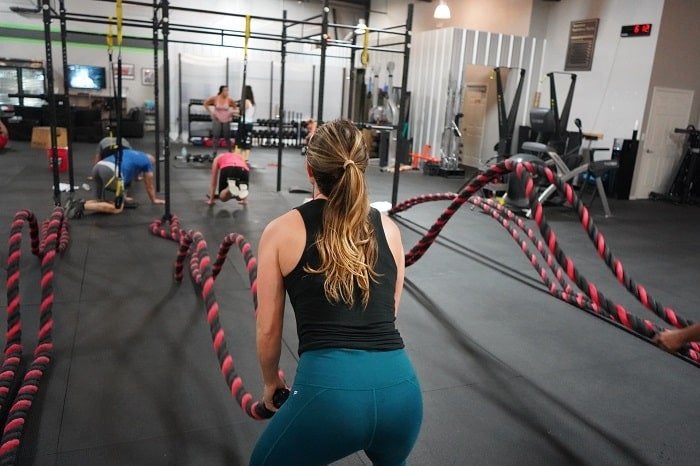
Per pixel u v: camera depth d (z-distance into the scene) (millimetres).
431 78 10922
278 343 1401
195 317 3387
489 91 11484
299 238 1327
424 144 11305
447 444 2279
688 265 5359
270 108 14062
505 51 10469
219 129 10469
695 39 8875
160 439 2193
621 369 3061
